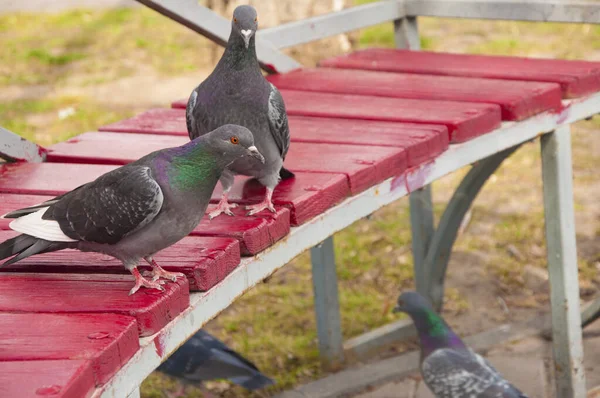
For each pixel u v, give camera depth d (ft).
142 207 8.72
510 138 15.17
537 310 20.39
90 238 8.97
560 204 16.16
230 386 17.97
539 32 39.88
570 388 16.75
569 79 16.20
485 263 22.43
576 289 16.55
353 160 12.98
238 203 11.76
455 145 14.39
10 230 11.02
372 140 13.85
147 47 39.40
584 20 17.54
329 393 17.69
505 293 21.18
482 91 16.02
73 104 32.32
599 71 16.76
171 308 9.23
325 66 19.12
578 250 22.62
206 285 9.77
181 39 40.57
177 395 17.60
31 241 9.13
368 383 18.01
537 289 21.27
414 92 16.44
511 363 18.42
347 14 19.10
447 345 16.24
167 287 9.31
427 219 19.60
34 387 7.46
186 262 9.80
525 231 23.82
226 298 10.23
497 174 27.48
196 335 16.24
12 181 12.80
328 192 11.98
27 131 29.55
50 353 8.03
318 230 11.89
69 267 9.93
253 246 10.69
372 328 19.93
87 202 8.94
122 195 8.78
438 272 19.72
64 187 12.51
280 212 11.24
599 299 18.33
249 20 10.85
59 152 13.92
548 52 36.70
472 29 40.55
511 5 18.40
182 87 34.04
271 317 20.51
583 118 16.55
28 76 35.81
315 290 18.22
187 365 15.88
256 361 18.76
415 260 19.92
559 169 16.01
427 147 13.79
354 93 16.85
